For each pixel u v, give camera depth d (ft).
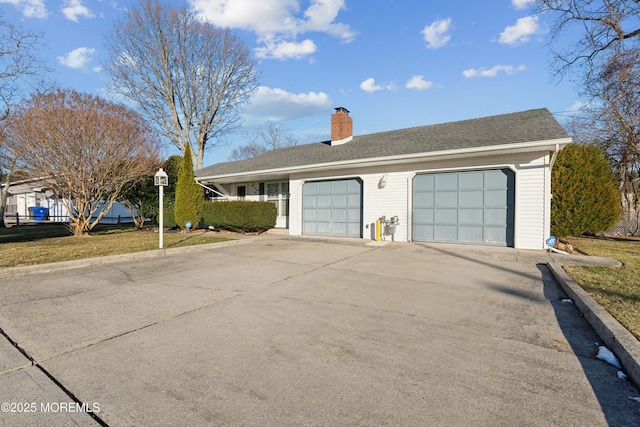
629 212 43.75
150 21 74.84
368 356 9.70
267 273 20.84
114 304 14.48
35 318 12.71
